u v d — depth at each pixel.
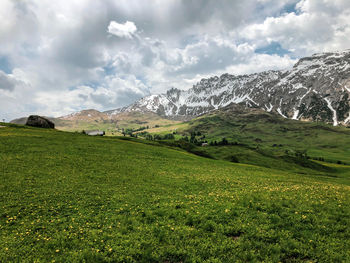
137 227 14.77
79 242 12.99
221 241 12.68
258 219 15.38
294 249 11.61
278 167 118.00
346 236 12.99
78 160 43.44
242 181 32.78
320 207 17.17
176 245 12.33
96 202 21.17
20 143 53.69
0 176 29.08
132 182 30.30
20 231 14.98
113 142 75.56
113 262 11.12
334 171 127.06
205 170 46.53
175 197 22.39
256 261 10.68
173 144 148.00
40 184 26.78
